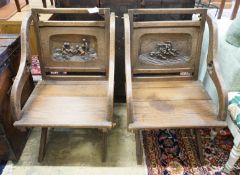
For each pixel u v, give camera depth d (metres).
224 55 1.25
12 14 1.56
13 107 1.03
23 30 1.13
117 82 1.62
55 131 1.52
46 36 1.23
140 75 1.40
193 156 1.35
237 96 1.17
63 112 1.12
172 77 1.35
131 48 1.25
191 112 1.13
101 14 1.23
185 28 1.23
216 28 1.14
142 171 1.27
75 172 1.26
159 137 1.48
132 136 1.49
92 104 1.17
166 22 1.21
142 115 1.11
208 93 1.31
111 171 1.27
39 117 1.08
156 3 1.31
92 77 1.34
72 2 1.33
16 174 1.25
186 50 1.29
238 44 1.19
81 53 1.28
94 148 1.41
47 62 1.30
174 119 1.08
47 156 1.35
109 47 1.18
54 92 1.25
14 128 1.26
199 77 1.49
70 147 1.41
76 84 1.32
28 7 1.69
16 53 1.26
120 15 1.36
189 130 1.53
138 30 1.22
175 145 1.42
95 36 1.24
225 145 1.42
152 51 1.29
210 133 1.46
